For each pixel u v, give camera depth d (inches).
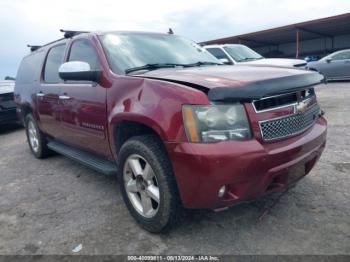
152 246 101.1
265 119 93.4
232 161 85.9
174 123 91.4
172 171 97.7
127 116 105.6
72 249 102.7
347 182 136.1
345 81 567.8
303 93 109.3
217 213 117.6
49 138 197.6
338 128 227.9
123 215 122.6
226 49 387.9
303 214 113.0
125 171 114.5
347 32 1074.7
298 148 97.6
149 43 145.6
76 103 141.8
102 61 127.8
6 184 169.3
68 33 164.4
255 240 100.2
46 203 139.8
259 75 100.3
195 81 95.8
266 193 97.5
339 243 95.6
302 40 1226.6
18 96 218.4
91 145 141.7
